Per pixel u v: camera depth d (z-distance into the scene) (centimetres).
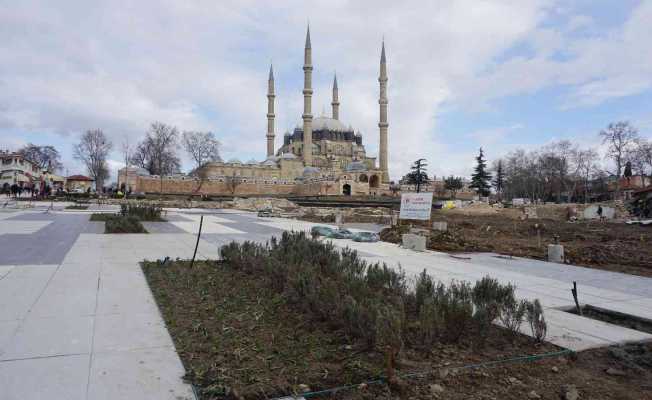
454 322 630
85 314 696
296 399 438
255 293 873
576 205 5497
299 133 15688
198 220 3203
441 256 1606
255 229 2548
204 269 1131
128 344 569
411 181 13462
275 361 530
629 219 4656
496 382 505
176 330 631
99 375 473
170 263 1191
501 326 712
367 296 750
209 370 493
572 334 686
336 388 463
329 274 939
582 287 1093
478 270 1309
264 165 13788
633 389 499
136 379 466
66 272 1033
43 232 1922
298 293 782
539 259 1648
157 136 10606
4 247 1420
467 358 572
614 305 902
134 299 801
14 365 491
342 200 9212
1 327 620
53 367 490
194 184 11306
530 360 576
